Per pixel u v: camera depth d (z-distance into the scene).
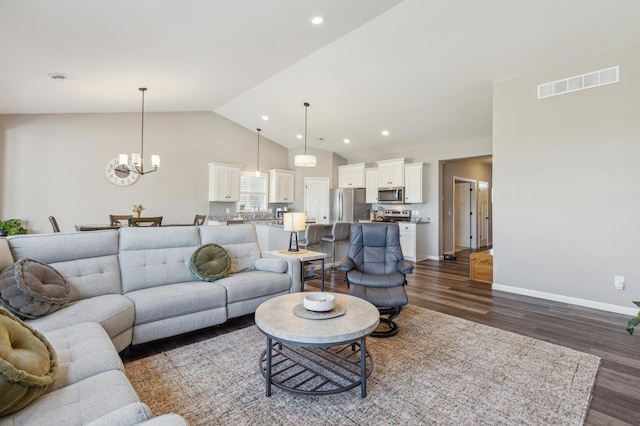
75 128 5.45
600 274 3.49
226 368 2.18
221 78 4.66
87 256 2.53
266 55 3.99
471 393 1.91
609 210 3.44
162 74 4.14
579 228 3.63
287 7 2.89
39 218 5.13
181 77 4.38
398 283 3.10
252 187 7.80
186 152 6.66
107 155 5.75
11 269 1.94
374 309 2.16
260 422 1.65
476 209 8.70
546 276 3.87
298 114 6.32
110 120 5.79
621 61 3.35
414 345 2.56
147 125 6.19
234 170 7.17
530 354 2.41
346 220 7.61
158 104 5.67
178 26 2.93
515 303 3.69
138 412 0.93
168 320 2.46
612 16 2.97
